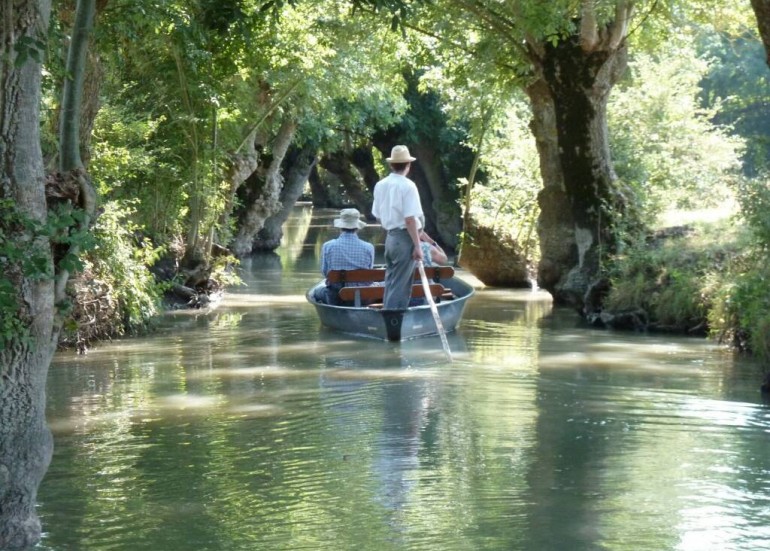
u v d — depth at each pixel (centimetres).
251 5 2364
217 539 891
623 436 1238
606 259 2466
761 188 2031
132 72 2866
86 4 938
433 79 3152
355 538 892
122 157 2481
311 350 1898
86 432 1275
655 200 2697
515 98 3241
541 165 2720
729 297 1962
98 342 2014
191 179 2861
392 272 2017
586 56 2481
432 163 4991
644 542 882
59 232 884
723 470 1095
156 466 1119
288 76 3262
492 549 865
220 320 2359
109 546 873
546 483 1046
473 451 1170
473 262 3159
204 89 2773
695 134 3234
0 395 835
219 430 1280
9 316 820
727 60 5444
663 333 2155
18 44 805
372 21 2977
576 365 1738
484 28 2670
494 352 1878
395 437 1238
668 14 2606
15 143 834
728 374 1656
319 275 3528
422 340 2025
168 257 2780
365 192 7206
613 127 3128
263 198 4369
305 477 1073
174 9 2311
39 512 964
